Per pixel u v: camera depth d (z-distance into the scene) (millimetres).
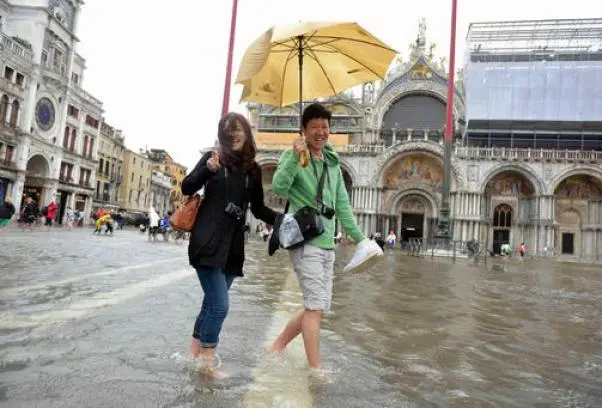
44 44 45281
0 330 4840
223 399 3301
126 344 4586
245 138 4234
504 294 11102
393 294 9836
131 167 73812
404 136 53000
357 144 52812
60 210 51594
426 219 50000
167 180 93750
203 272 4125
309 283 4188
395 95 52938
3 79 39375
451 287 11930
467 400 3633
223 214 4105
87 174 56688
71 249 16047
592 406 3664
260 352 4594
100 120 58312
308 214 4133
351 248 38906
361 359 4605
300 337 5320
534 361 4965
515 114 49031
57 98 47656
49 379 3496
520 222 48188
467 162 47562
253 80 5316
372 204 49625
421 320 6977
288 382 3746
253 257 19469
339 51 5066
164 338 4879
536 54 50281
